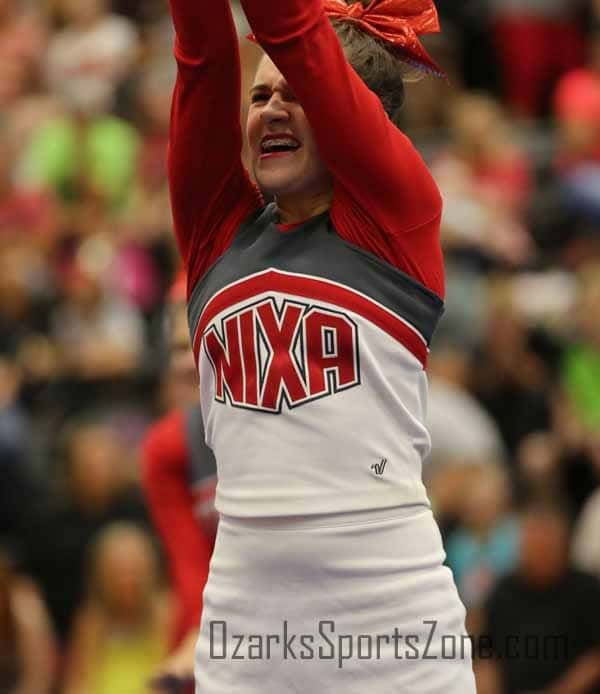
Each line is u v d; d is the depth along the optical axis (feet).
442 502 33.76
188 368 22.63
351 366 15.53
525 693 29.55
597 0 55.62
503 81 54.95
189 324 16.70
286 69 15.23
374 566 15.49
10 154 49.55
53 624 35.47
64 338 41.65
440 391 36.50
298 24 15.07
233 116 16.05
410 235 15.74
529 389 39.73
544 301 42.60
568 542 30.94
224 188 16.39
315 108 15.25
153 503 23.06
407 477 15.84
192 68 15.76
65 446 36.99
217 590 16.01
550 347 41.37
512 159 48.21
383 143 15.39
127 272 43.34
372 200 15.60
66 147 47.47
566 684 29.50
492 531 33.04
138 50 52.95
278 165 16.01
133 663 32.63
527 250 45.44
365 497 15.49
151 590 32.91
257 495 15.58
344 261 15.66
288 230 15.99
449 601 15.94
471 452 34.40
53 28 54.08
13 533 36.73
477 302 41.24
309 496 15.43
